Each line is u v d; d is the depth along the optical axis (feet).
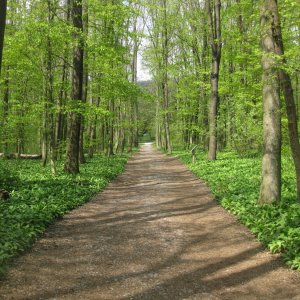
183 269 22.04
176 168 81.82
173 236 28.96
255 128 66.28
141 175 69.67
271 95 34.58
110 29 59.93
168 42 116.37
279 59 29.45
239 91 71.20
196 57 104.47
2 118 69.00
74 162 59.88
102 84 70.79
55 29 50.26
